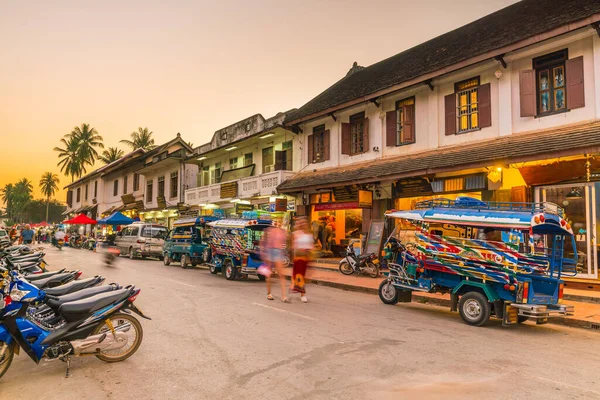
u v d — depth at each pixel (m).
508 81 12.38
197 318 7.59
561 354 5.79
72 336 4.81
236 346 5.84
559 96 11.49
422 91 14.94
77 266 17.56
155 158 33.75
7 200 116.19
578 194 10.94
